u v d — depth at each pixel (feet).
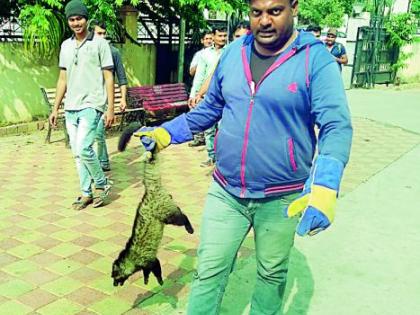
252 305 9.39
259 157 8.02
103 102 16.19
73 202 17.07
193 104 21.15
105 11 27.37
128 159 22.89
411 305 11.96
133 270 9.84
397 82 62.49
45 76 27.55
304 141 8.00
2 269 12.51
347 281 12.91
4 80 25.80
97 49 15.78
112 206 16.93
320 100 7.47
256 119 7.91
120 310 11.04
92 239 14.40
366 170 22.84
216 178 8.69
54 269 12.64
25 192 17.84
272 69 7.70
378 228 16.33
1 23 26.45
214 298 8.93
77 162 16.31
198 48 36.73
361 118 36.50
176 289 11.96
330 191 6.72
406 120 36.55
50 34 26.08
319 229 6.56
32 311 10.87
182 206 17.54
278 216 8.35
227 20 35.32
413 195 19.79
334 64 7.59
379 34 56.65
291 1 7.54
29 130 26.81
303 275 13.10
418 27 67.15
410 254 14.61
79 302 11.28
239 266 13.33
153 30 34.40
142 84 33.65
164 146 9.02
